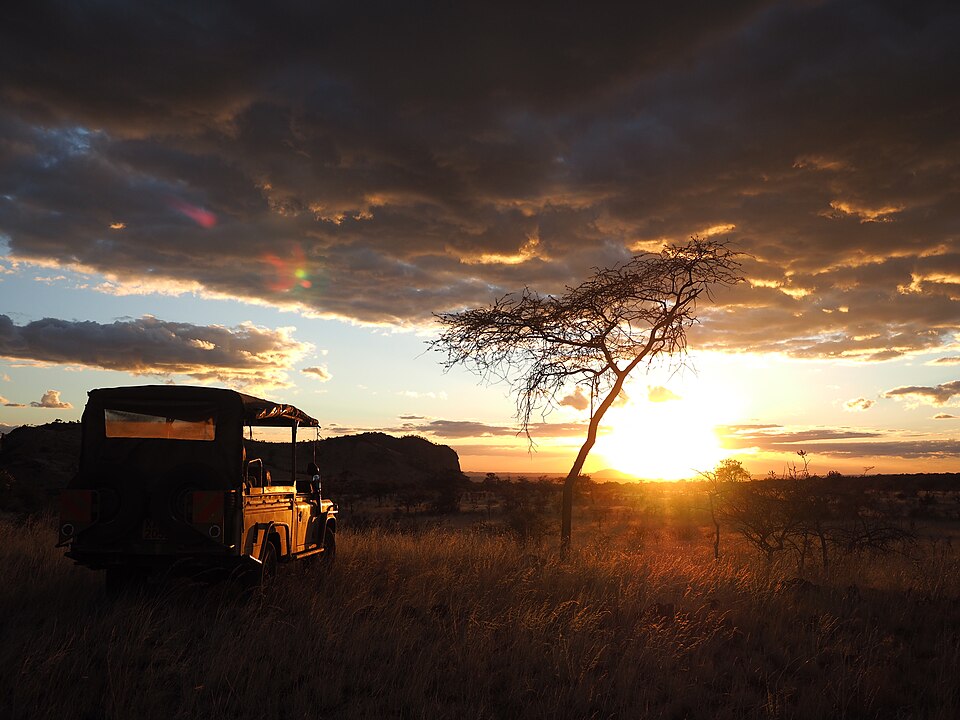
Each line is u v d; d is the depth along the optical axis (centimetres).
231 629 726
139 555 862
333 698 569
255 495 942
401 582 1032
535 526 2288
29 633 698
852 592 1003
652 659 671
